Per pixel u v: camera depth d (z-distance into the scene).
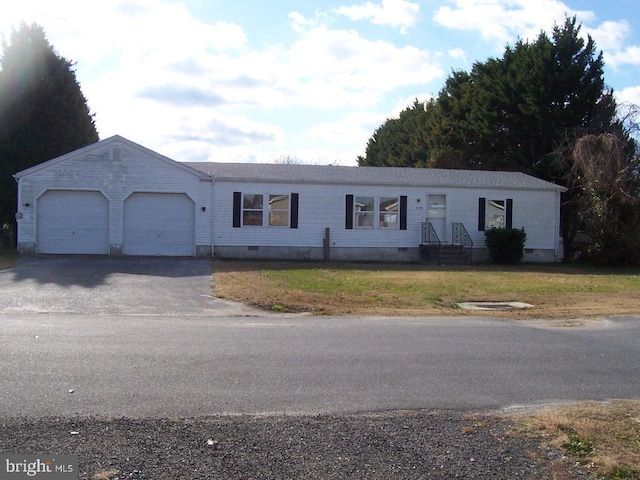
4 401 6.83
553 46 37.72
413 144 56.19
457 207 29.64
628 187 28.92
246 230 27.89
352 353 9.81
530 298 17.55
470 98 44.47
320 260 28.27
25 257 24.92
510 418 6.68
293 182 28.16
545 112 37.78
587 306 16.33
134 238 26.92
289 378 8.18
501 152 42.03
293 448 5.67
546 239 30.61
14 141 31.98
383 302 16.25
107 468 5.11
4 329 11.10
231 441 5.81
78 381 7.70
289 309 14.87
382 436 6.05
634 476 5.24
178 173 27.19
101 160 26.61
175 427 6.16
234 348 9.97
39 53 32.75
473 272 24.09
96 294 16.19
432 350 10.21
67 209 26.48
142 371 8.28
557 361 9.59
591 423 6.40
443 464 5.39
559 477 5.19
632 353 10.30
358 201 28.78
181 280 19.42
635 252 28.89
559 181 36.22
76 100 34.38
